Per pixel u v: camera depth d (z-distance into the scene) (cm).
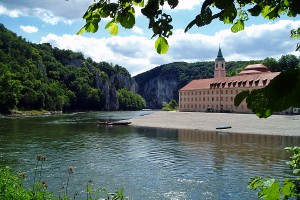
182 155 2822
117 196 822
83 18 277
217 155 2811
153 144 3603
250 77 10888
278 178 1938
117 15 271
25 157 2584
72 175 2023
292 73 149
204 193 1672
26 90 13425
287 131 4944
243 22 240
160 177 1998
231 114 9219
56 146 3338
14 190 675
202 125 6162
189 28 190
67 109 17788
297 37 394
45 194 738
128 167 2295
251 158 2644
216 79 12219
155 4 238
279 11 226
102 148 3256
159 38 256
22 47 18788
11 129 5350
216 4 182
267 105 156
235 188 1744
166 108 16738
